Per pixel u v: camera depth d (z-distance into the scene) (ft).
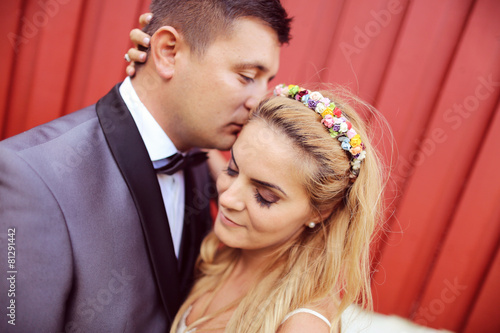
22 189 2.49
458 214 5.54
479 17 5.00
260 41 3.13
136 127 3.13
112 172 2.98
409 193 5.57
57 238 2.59
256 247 3.21
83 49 5.69
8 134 5.93
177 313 3.55
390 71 5.28
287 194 2.86
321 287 3.24
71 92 5.82
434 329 5.90
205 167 4.90
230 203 2.92
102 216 2.85
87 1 5.55
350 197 3.27
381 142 5.39
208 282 3.91
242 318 3.12
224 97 3.22
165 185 3.74
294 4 5.32
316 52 5.42
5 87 5.75
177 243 4.02
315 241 3.44
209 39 3.05
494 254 5.55
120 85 3.52
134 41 3.34
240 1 2.97
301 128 2.87
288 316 3.01
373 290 5.89
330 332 2.96
